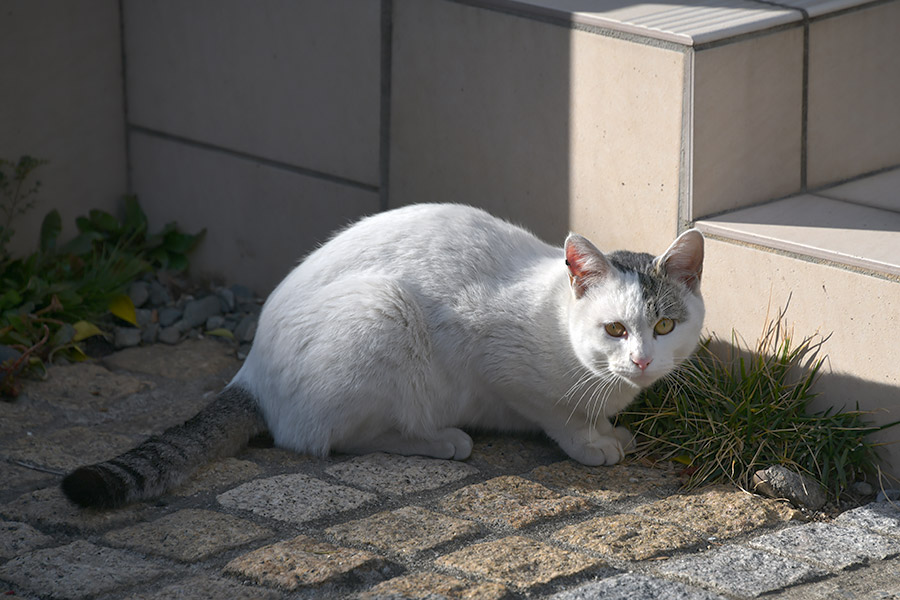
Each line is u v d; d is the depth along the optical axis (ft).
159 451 12.60
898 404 13.12
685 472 13.52
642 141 14.58
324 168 18.79
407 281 13.69
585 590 10.29
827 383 13.74
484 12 15.90
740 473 13.24
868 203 15.12
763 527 12.15
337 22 17.76
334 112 18.33
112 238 20.88
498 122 16.25
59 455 13.76
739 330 14.43
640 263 12.82
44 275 18.88
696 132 14.03
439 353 13.66
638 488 13.08
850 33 15.31
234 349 18.30
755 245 13.92
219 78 19.71
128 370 17.29
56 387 16.14
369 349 13.16
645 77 14.30
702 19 14.38
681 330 12.44
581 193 15.53
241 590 10.32
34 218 20.07
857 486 13.38
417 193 17.70
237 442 13.78
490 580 10.53
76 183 20.66
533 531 11.84
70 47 20.02
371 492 12.76
